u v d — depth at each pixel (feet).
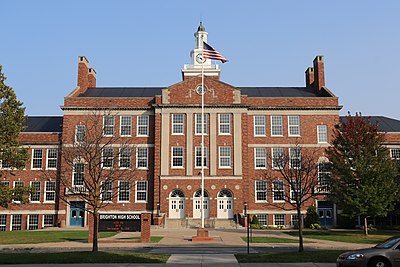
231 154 189.88
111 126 194.70
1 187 127.75
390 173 140.15
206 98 193.67
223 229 168.55
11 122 130.62
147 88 222.48
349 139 144.66
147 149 194.18
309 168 121.08
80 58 213.87
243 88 222.07
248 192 187.73
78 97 196.65
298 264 73.26
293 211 188.75
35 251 99.71
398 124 209.56
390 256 63.36
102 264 74.59
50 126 212.23
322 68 211.61
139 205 189.16
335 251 89.66
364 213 137.18
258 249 101.91
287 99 197.57
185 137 191.21
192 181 187.32
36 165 197.06
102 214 187.32
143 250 100.17
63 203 188.65
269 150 194.18
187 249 102.27
